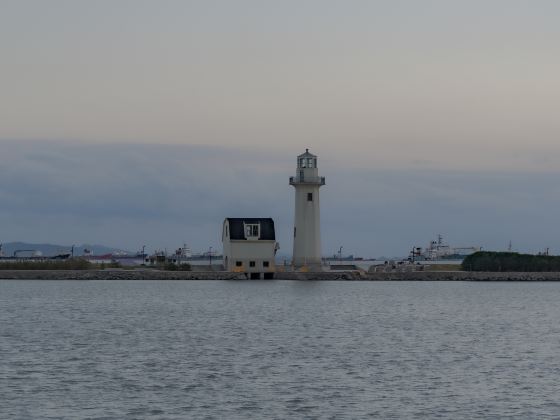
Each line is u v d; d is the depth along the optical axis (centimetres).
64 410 5759
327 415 5703
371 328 10719
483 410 5853
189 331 10156
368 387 6556
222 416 5656
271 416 5669
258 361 7700
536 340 9569
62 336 9538
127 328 10481
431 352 8406
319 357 7981
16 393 6228
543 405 5997
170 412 5738
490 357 8106
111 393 6259
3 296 16550
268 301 15288
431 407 5925
